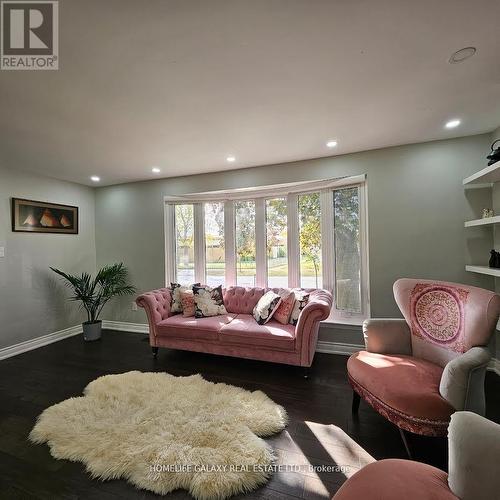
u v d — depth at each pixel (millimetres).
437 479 931
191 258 3906
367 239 2910
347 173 2967
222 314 3209
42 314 3557
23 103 1841
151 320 3027
